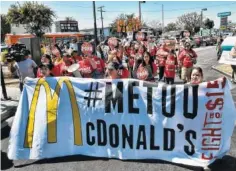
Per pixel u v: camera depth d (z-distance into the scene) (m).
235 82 12.20
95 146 4.95
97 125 4.89
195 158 4.52
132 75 9.96
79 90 4.97
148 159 4.75
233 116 4.46
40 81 5.07
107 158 4.88
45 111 5.01
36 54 14.20
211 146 4.50
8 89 11.62
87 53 9.26
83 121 4.94
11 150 4.98
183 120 4.57
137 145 4.78
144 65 8.09
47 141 4.98
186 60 10.93
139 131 4.74
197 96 4.50
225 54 14.15
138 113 4.74
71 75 8.43
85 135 4.96
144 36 18.34
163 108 4.63
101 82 4.91
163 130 4.66
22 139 5.00
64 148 5.01
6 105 8.87
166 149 4.69
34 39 14.06
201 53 32.22
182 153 4.62
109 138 4.88
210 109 4.48
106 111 4.85
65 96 5.00
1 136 6.37
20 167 4.75
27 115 5.04
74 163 4.78
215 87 4.46
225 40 14.28
